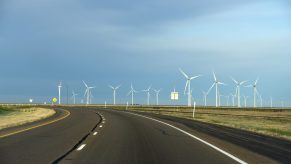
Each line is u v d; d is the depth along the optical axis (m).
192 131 29.09
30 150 17.22
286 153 17.19
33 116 54.28
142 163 13.86
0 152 16.53
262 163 14.22
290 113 92.88
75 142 20.58
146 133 26.73
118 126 33.47
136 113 65.56
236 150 17.92
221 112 90.31
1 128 30.72
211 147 18.98
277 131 33.19
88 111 74.94
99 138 22.98
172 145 19.67
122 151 17.11
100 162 14.05
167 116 55.19
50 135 24.62
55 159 14.62
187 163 13.95
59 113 64.75
